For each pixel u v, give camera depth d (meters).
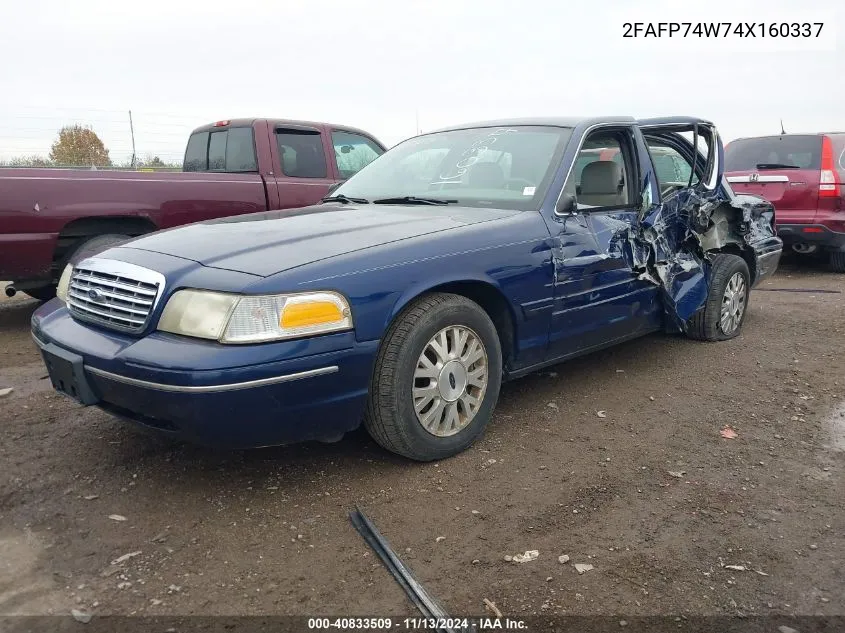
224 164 7.61
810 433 3.92
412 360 3.22
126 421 3.08
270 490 3.18
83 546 2.74
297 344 2.85
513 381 4.72
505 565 2.64
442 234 3.45
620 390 4.57
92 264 3.37
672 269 4.77
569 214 4.04
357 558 2.67
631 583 2.54
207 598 2.44
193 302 2.87
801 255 10.95
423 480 3.28
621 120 4.60
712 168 5.46
